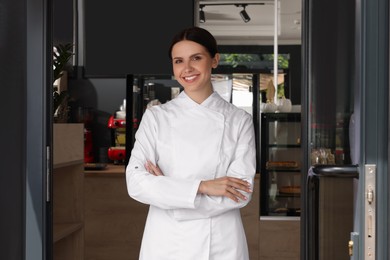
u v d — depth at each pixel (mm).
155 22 5242
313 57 2240
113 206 4621
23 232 2322
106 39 5277
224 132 2016
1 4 2299
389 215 1663
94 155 5602
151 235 1996
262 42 6430
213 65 2082
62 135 3164
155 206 2000
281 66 6438
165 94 5250
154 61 5250
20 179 2316
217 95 2088
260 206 4590
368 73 1683
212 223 1946
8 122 2299
